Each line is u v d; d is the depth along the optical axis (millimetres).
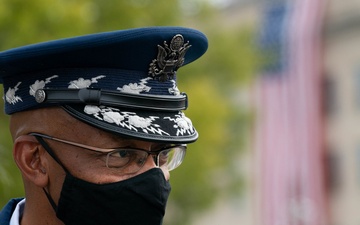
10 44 13953
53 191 4094
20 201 4328
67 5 14680
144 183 4031
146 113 4086
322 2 29266
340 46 42125
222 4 25359
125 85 4086
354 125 41219
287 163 28219
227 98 24688
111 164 4020
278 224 28375
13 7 13984
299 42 28578
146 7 18062
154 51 4121
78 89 4027
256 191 29484
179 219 21250
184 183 20344
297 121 28328
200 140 20672
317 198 28688
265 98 28016
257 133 27609
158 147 4102
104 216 4031
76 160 4027
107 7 16984
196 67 22688
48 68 4082
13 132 4211
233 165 25125
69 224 4086
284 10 28891
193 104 20859
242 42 25125
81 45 4008
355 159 41312
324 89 42406
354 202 40781
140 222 4051
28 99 4105
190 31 4227
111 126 3990
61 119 4043
